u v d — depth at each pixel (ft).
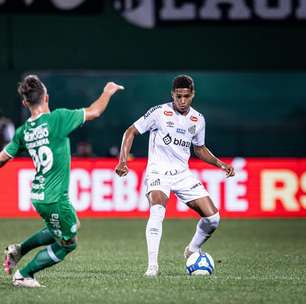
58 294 102.68
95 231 204.33
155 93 366.84
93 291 104.99
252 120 374.84
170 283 111.55
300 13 283.59
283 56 295.89
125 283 111.65
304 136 361.51
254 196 237.25
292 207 237.86
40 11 279.69
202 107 374.84
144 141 345.92
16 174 234.99
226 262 143.84
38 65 291.38
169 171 122.62
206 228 124.67
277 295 103.65
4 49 289.94
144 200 235.20
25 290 105.50
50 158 99.86
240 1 283.59
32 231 203.21
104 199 234.79
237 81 375.66
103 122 354.54
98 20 291.38
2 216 234.99
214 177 235.81
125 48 293.02
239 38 295.69
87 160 234.79
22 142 102.99
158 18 286.87
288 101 375.66
